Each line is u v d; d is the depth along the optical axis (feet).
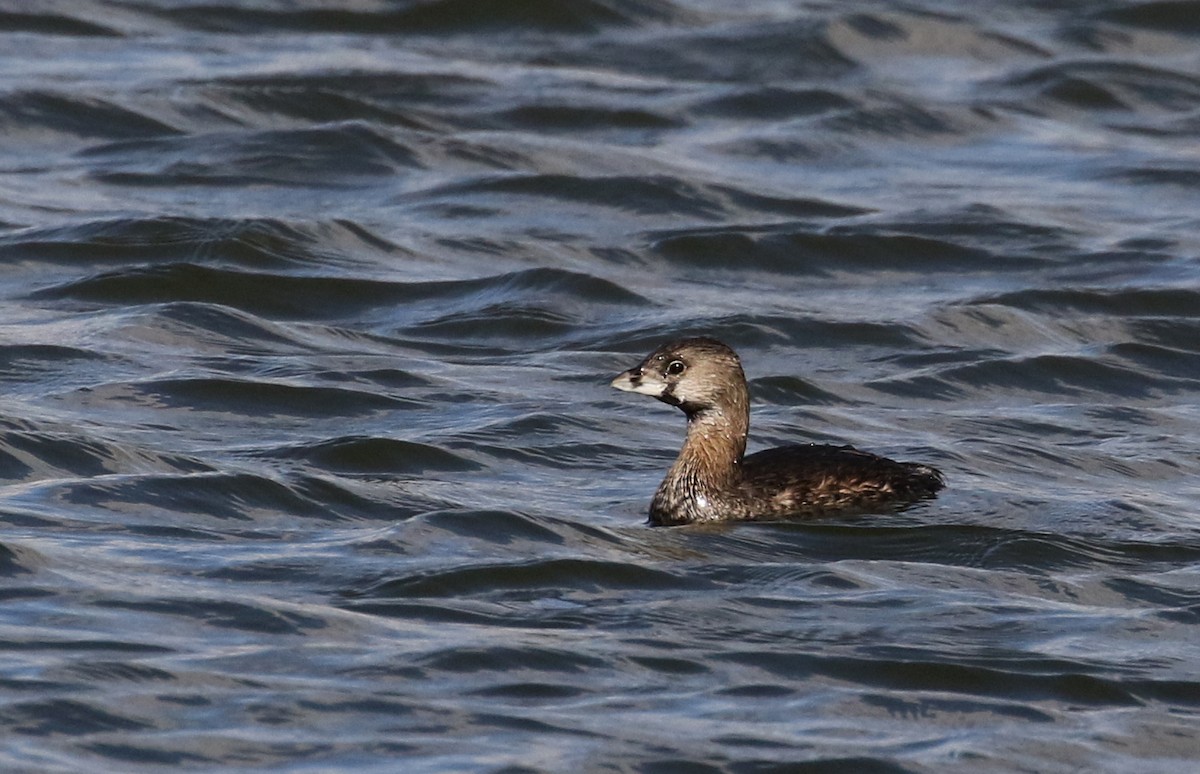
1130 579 43.50
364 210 78.18
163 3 104.83
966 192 83.51
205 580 41.50
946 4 109.50
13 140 84.89
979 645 39.24
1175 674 38.06
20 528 44.19
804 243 75.20
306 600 40.55
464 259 73.15
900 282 73.31
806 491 48.42
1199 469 53.57
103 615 38.96
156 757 33.04
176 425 54.19
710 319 66.23
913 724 35.73
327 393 56.80
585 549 45.01
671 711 35.76
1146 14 107.04
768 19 105.19
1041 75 98.78
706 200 80.59
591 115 90.94
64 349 59.72
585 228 77.30
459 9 105.19
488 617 40.09
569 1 105.09
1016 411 59.06
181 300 67.26
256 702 35.17
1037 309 68.69
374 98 91.81
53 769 32.35
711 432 48.29
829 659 38.32
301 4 105.40
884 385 60.90
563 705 35.76
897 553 45.52
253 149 84.28
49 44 98.02
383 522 46.52
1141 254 75.51
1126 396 61.41
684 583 42.65
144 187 80.12
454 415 55.93
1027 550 45.50
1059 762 34.45
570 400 57.77
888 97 93.76
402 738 34.04
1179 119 94.89
